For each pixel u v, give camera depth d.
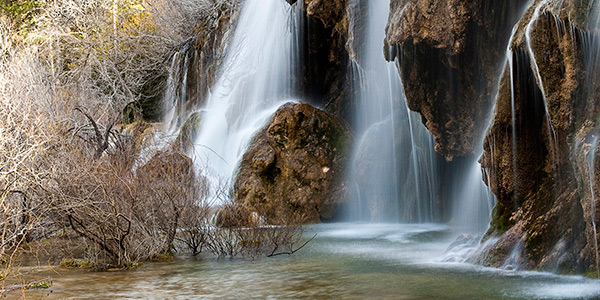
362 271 8.11
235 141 19.92
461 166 12.96
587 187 6.75
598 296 6.13
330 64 19.73
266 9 20.84
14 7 27.98
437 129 11.82
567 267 7.23
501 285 6.80
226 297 6.79
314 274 8.05
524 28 7.85
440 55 10.92
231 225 11.18
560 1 7.22
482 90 10.61
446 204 14.20
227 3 23.30
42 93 14.91
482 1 9.75
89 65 23.28
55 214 9.52
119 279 8.01
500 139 8.39
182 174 10.99
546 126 7.96
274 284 7.46
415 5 10.52
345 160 16.70
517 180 8.26
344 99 19.06
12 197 9.05
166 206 10.27
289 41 19.72
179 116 25.80
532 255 7.71
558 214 7.55
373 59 15.68
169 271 8.61
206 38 24.50
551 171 7.88
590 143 6.79
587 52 6.98
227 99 21.97
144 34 27.22
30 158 9.04
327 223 15.70
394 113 16.20
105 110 17.25
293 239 11.73
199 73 24.88
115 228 9.13
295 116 16.89
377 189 16.06
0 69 14.19
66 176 9.17
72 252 9.95
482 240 8.67
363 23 15.38
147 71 27.23
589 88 6.98
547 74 7.44
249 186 15.80
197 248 10.82
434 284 7.02
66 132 13.09
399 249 10.26
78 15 27.02
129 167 11.20
